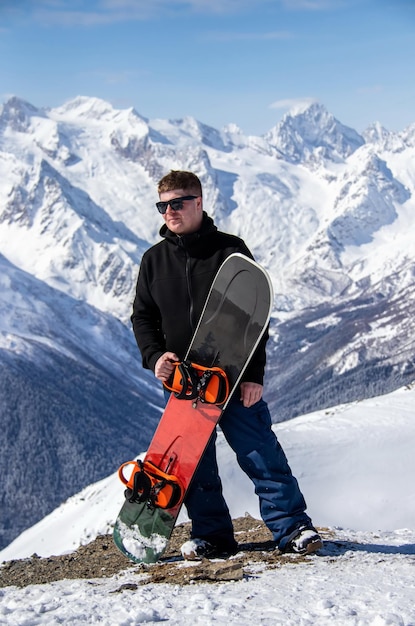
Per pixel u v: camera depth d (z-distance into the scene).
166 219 5.80
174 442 5.68
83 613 4.36
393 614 3.72
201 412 5.59
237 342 5.50
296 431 36.12
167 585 5.05
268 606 4.16
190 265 5.81
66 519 38.72
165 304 5.89
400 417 36.75
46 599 5.08
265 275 5.40
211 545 6.06
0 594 5.61
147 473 5.67
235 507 24.78
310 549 5.75
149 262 5.99
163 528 5.62
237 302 5.52
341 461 30.97
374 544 6.36
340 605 4.09
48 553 32.41
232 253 5.68
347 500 27.73
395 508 26.83
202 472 6.00
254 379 5.60
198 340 5.70
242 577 5.06
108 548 7.02
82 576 6.01
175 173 5.79
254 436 5.77
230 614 4.04
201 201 5.84
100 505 36.31
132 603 4.55
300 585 4.66
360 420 36.81
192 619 4.04
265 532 7.21
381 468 30.17
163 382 5.80
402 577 4.68
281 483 5.82
